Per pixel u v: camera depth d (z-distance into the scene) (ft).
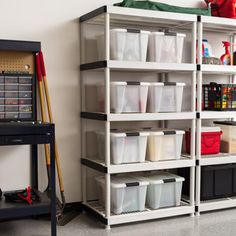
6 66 9.54
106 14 9.35
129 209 10.01
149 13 9.87
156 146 10.24
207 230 9.55
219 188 11.32
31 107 9.52
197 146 10.71
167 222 10.18
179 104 10.57
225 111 11.23
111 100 9.87
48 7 10.37
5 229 9.53
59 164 10.41
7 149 10.11
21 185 10.30
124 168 9.71
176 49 10.46
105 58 9.45
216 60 11.59
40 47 9.38
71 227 9.68
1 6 9.87
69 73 10.72
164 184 10.39
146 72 11.70
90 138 11.14
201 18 10.58
